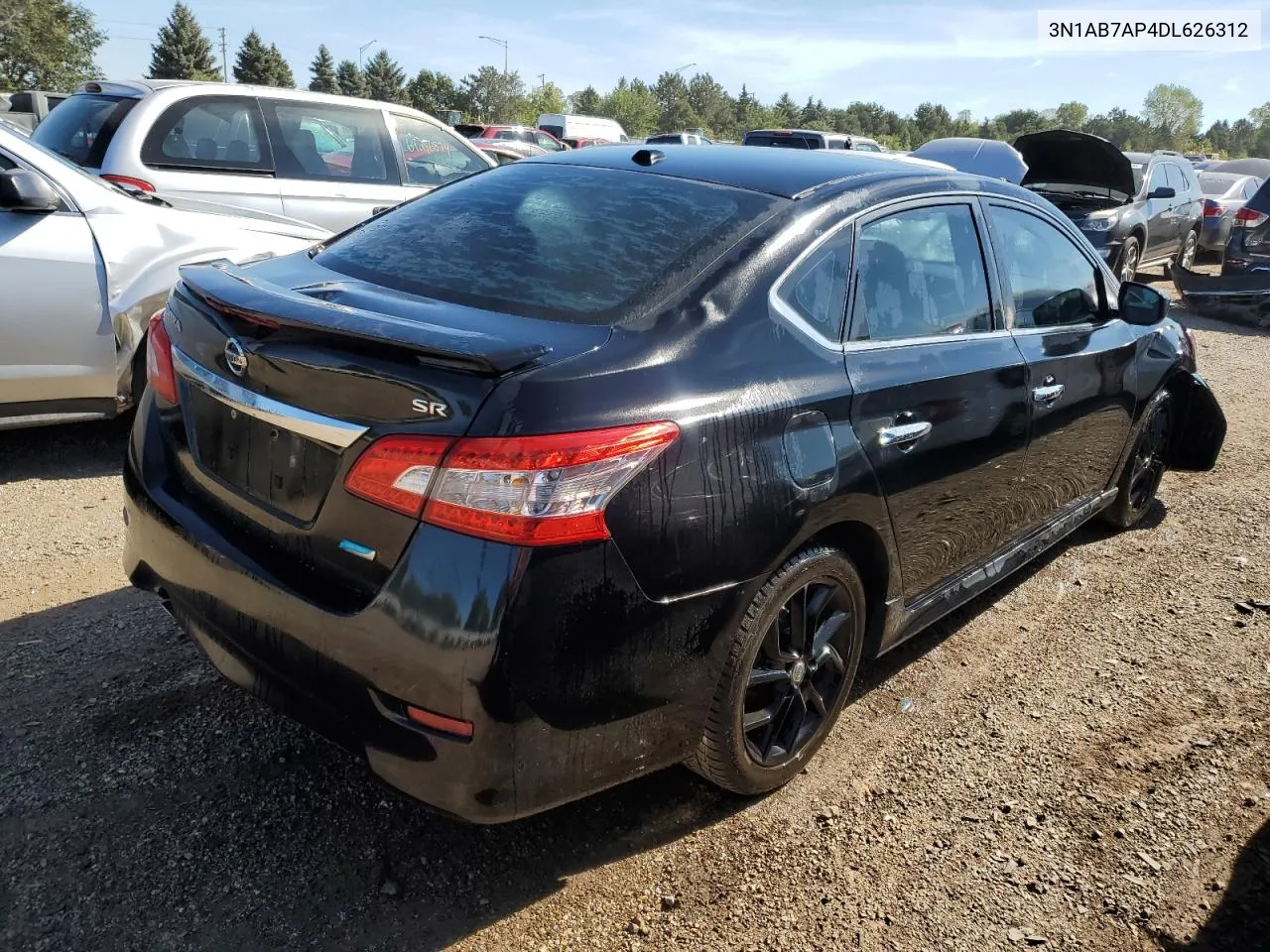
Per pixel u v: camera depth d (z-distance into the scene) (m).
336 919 2.16
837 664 2.72
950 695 3.20
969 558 3.22
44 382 4.28
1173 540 4.55
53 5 64.56
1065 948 2.20
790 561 2.39
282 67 89.25
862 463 2.51
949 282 3.04
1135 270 11.91
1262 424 6.54
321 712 2.07
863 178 2.89
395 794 2.02
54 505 4.20
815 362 2.45
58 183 4.32
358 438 1.97
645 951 2.15
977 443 2.99
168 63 83.19
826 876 2.39
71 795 2.45
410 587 1.89
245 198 6.30
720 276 2.37
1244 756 2.91
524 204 2.83
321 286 2.45
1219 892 2.38
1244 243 10.23
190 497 2.42
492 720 1.88
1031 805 2.67
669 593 2.06
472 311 2.28
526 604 1.86
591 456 1.92
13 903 2.12
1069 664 3.42
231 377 2.21
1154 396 4.28
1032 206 3.56
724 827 2.54
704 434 2.12
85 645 3.11
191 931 2.10
